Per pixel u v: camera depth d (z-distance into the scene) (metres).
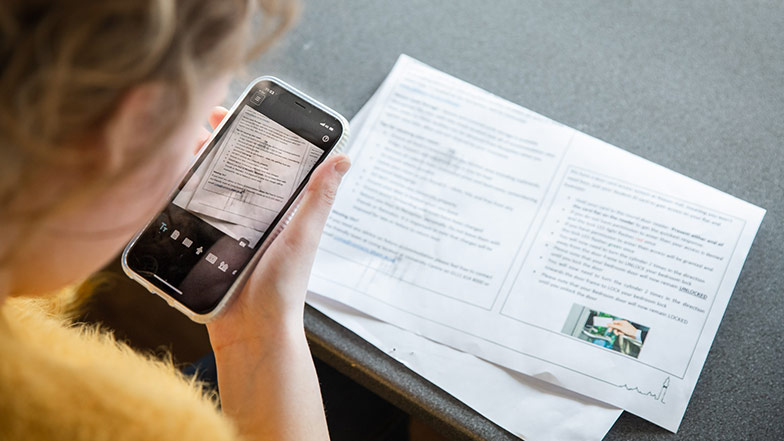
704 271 0.64
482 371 0.61
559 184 0.67
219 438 0.43
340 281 0.64
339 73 0.74
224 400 0.58
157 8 0.30
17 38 0.29
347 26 0.76
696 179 0.69
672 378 0.60
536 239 0.65
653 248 0.64
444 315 0.63
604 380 0.60
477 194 0.67
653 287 0.63
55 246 0.38
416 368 0.61
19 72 0.30
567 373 0.60
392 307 0.63
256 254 0.56
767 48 0.75
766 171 0.69
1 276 0.39
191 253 0.56
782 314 0.63
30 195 0.34
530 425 0.59
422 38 0.76
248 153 0.58
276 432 0.56
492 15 0.77
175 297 0.56
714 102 0.72
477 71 0.74
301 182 0.58
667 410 0.59
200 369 0.75
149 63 0.31
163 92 0.33
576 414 0.60
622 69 0.74
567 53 0.75
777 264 0.65
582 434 0.59
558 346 0.61
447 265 0.64
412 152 0.69
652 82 0.73
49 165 0.33
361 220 0.66
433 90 0.72
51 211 0.35
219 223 0.57
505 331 0.62
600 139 0.70
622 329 0.62
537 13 0.77
